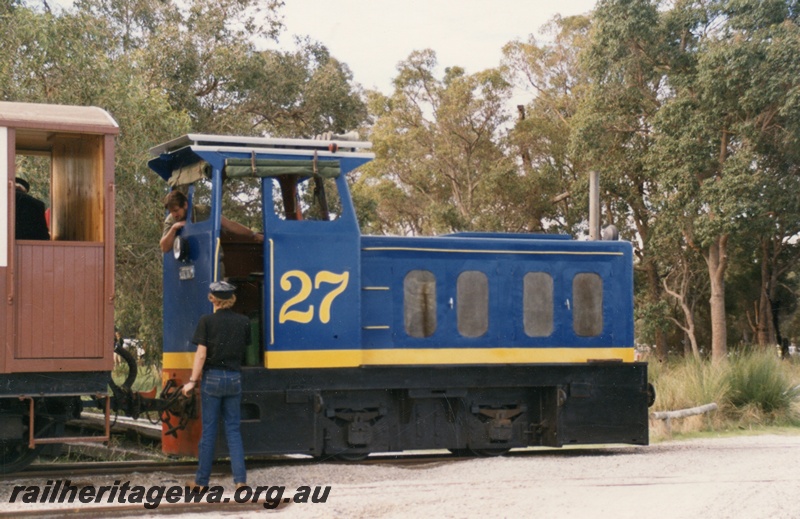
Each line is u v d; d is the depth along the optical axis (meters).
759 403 15.42
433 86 45.66
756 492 7.77
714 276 33.19
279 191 9.81
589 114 35.53
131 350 17.25
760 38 29.22
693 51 32.62
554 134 42.03
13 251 7.70
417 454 10.88
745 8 30.17
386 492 7.84
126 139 15.30
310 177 9.92
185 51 26.14
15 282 7.73
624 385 10.66
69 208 9.16
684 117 31.19
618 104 34.59
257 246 9.77
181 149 9.68
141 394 8.84
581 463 9.50
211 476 8.77
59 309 7.86
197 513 7.04
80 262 7.95
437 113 44.75
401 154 45.25
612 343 10.85
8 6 16.16
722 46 29.62
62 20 15.34
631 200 37.31
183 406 8.92
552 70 44.81
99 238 8.16
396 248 10.01
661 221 33.03
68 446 10.47
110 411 8.92
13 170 7.73
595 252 10.89
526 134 42.50
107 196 7.99
